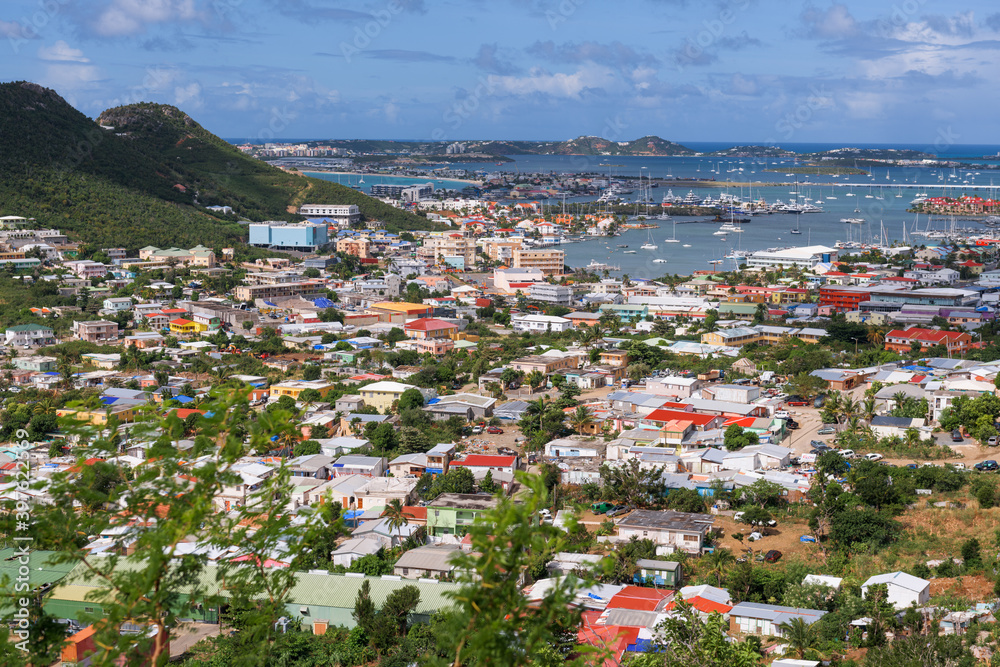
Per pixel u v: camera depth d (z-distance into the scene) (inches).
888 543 3619.6
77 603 2960.1
